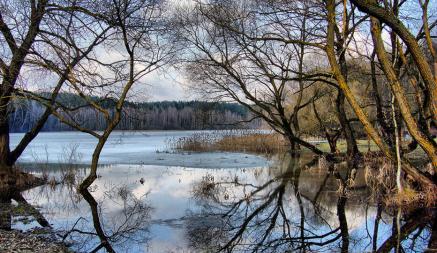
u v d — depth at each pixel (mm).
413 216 12656
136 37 16734
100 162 26375
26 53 15922
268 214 13234
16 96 14992
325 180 18969
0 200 15148
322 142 38219
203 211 13508
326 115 31109
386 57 12086
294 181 18828
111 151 34219
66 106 17250
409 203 13398
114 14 15992
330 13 12250
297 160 26906
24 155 30344
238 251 9875
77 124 16250
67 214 13117
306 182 18547
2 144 17391
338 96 20203
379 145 13438
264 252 9836
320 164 23453
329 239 10820
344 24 13828
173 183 18672
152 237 10758
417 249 9914
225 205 14391
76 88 15367
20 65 16172
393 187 15133
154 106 71438
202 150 33906
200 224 12000
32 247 9180
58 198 15562
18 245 9211
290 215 13109
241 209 13859
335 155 24016
